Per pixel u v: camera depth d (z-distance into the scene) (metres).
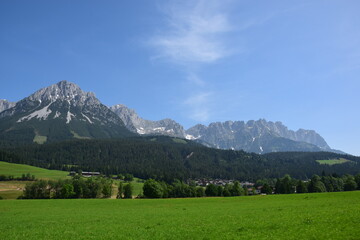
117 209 62.41
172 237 28.36
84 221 43.34
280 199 73.56
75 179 141.62
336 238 23.48
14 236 32.12
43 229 36.62
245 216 40.81
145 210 58.41
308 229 27.50
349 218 31.17
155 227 34.91
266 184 155.00
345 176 170.38
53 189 132.50
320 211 39.94
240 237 26.48
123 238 28.95
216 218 40.53
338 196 69.50
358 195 67.88
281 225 30.81
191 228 32.69
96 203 79.75
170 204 72.94
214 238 26.83
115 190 168.38
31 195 122.94
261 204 61.16
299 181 139.88
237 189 139.25
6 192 143.25
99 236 30.62
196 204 70.19
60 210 61.66
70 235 31.91
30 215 52.59
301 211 42.12
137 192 170.75
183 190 139.25
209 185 138.00
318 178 143.25
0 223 42.84
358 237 23.27
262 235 26.73
